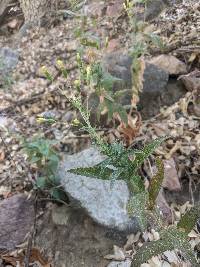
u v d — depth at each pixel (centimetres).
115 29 90
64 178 62
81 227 59
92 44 71
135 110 70
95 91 66
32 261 59
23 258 59
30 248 59
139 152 45
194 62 77
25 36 102
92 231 59
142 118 71
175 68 75
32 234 61
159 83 72
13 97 83
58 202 63
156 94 72
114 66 71
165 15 89
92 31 91
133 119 69
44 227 62
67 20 99
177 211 59
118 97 68
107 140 67
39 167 64
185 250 44
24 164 69
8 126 77
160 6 90
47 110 79
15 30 109
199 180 62
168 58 76
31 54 94
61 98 79
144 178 62
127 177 46
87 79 49
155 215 48
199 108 70
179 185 61
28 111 80
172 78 75
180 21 86
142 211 44
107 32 90
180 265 52
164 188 61
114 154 45
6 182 68
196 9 88
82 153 64
